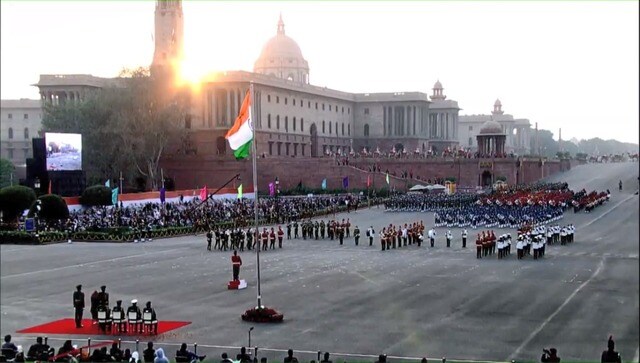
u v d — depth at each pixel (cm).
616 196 12400
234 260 4700
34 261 6366
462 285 4644
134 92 14075
